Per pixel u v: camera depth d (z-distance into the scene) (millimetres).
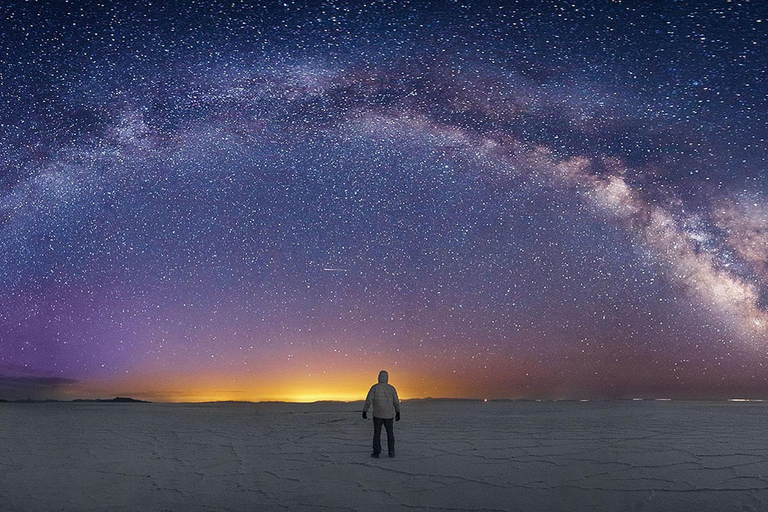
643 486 7734
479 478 8336
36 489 7891
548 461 9766
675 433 13797
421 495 7293
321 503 6922
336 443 12461
